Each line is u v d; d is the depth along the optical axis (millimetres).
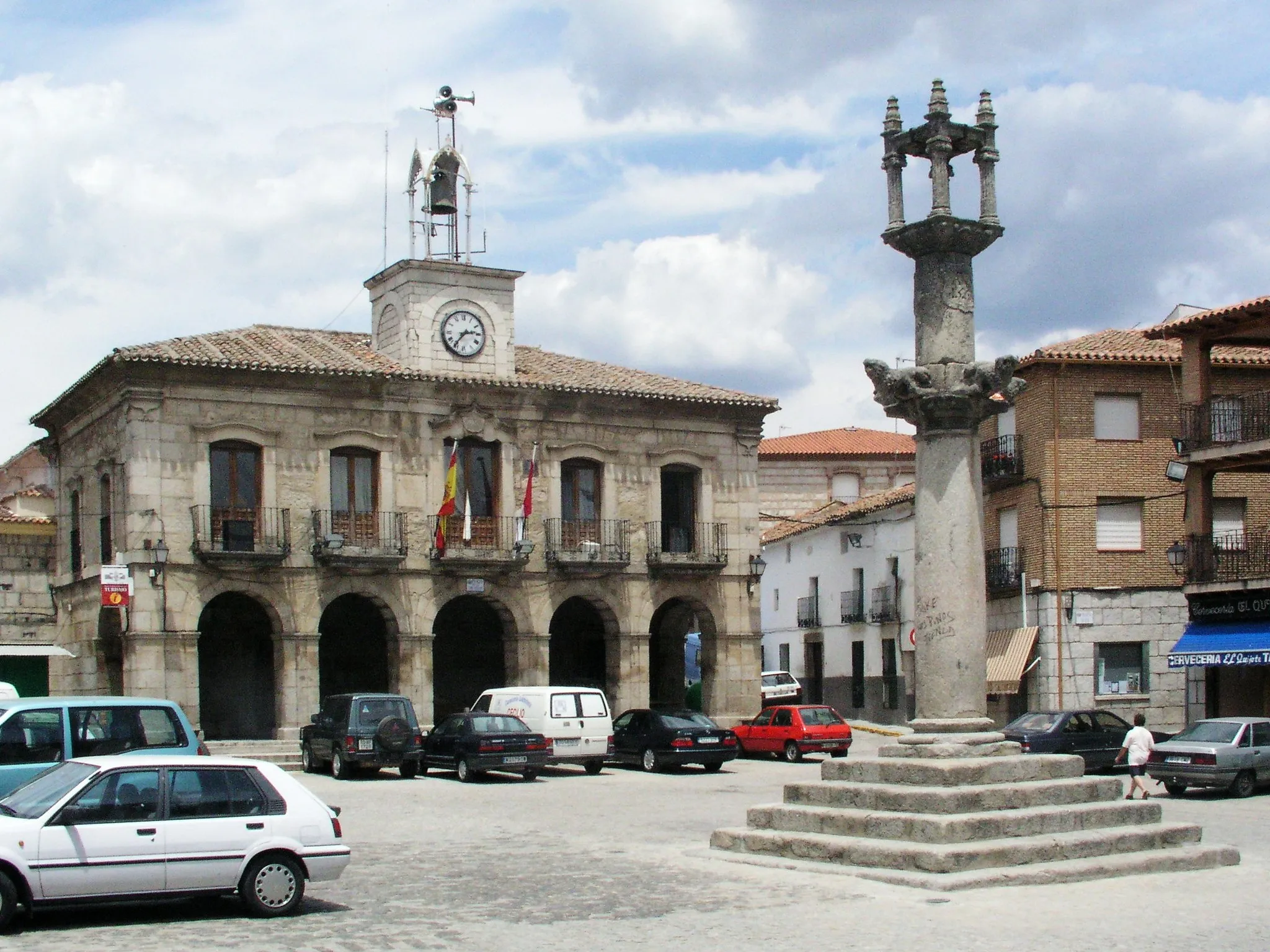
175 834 14398
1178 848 18109
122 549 38438
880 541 52375
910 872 16594
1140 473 42094
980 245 19469
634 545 44250
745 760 40781
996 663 42469
